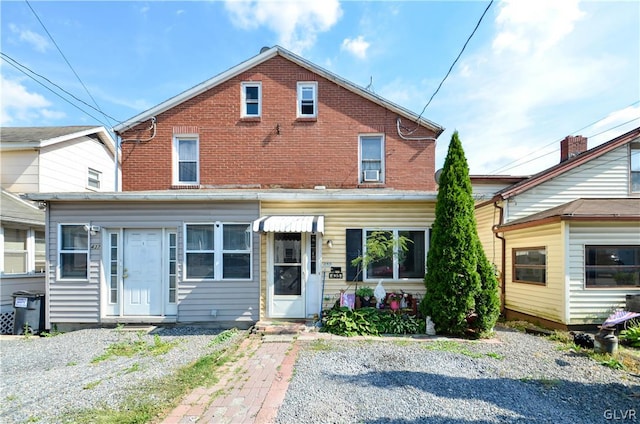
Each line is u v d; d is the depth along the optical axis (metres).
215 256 9.06
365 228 9.30
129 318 8.98
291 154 12.48
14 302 8.98
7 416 4.11
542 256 9.38
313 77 12.70
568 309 8.39
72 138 13.97
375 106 12.65
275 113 12.57
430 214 9.29
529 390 4.82
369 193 9.10
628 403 4.43
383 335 7.84
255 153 12.47
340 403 4.33
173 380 5.17
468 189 8.09
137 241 9.25
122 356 6.64
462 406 4.29
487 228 12.47
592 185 11.34
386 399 4.46
